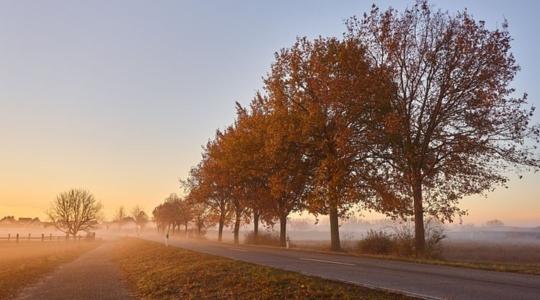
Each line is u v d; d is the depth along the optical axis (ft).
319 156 103.35
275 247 127.85
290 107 104.83
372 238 96.48
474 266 59.82
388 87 91.15
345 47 95.30
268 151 106.11
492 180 87.15
